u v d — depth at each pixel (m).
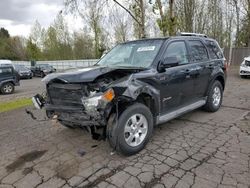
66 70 3.99
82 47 43.72
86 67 4.24
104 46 29.02
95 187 2.90
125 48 4.89
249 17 24.27
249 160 3.38
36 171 3.34
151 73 3.87
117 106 3.40
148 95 3.81
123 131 3.46
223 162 3.34
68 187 2.93
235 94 8.09
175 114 4.45
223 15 26.56
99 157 3.66
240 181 2.88
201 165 3.29
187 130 4.62
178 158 3.51
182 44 4.79
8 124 5.61
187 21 19.86
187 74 4.63
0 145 4.31
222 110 5.98
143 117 3.75
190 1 19.81
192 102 5.06
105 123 3.40
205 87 5.38
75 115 3.54
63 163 3.53
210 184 2.84
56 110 3.72
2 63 12.19
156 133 4.51
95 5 11.38
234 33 27.66
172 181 2.94
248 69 12.16
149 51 4.34
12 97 10.94
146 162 3.43
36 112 6.61
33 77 26.73
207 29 24.06
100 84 3.45
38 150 4.02
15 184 3.04
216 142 4.02
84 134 4.64
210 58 5.59
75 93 3.49
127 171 3.22
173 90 4.34
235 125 4.83
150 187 2.85
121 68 3.87
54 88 3.75
